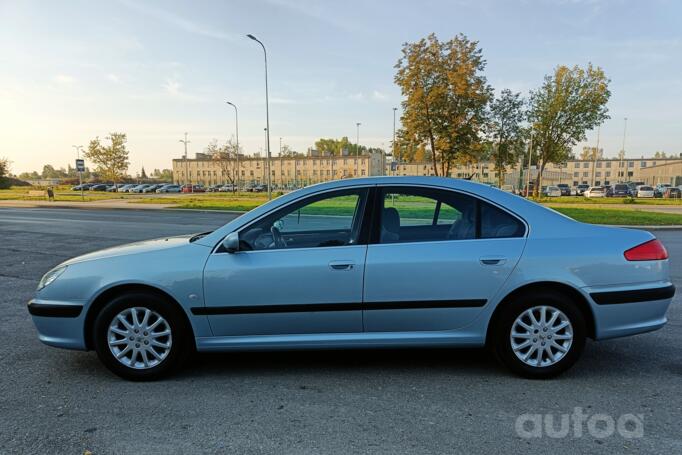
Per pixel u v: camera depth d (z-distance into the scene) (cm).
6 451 247
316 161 11294
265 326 332
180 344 336
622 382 331
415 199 344
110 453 246
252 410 293
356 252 328
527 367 334
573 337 329
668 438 258
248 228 344
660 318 338
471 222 340
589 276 327
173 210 2391
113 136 6131
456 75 2855
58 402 305
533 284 329
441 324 333
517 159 3900
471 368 358
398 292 326
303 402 303
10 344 419
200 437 261
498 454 243
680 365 363
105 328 331
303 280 325
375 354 391
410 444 252
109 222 1683
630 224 1484
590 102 3791
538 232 336
